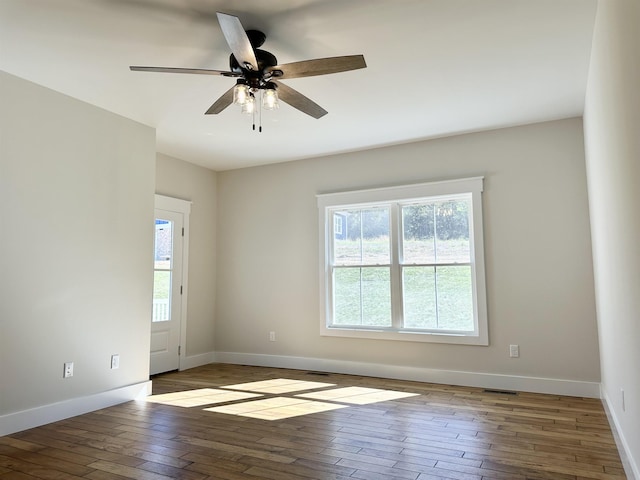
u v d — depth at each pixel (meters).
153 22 2.65
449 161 4.77
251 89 2.76
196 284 5.76
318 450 2.79
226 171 6.18
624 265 2.36
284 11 2.54
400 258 4.98
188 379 4.88
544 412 3.56
